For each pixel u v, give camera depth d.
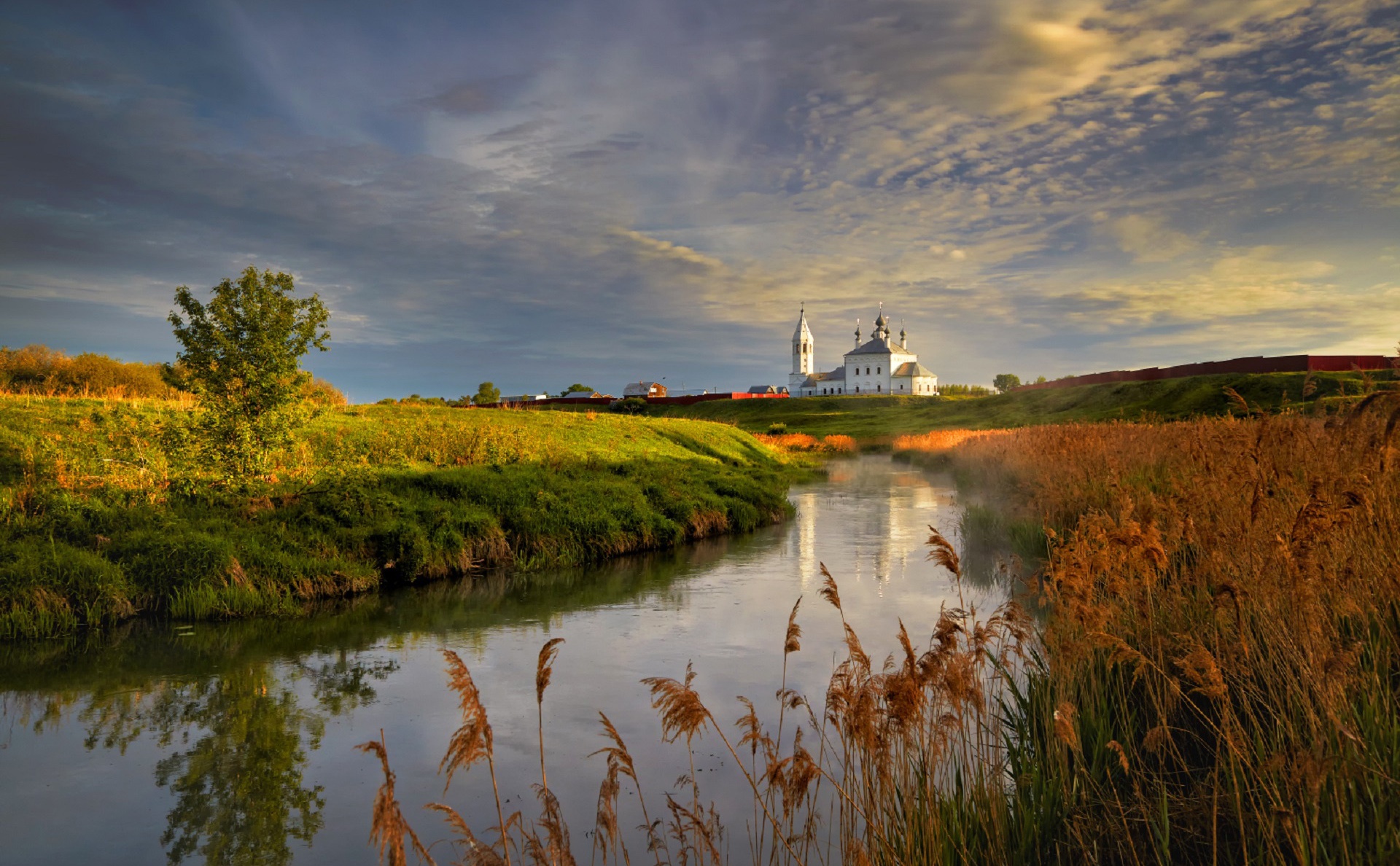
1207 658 4.68
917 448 60.75
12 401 23.28
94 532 15.34
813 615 13.28
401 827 3.38
